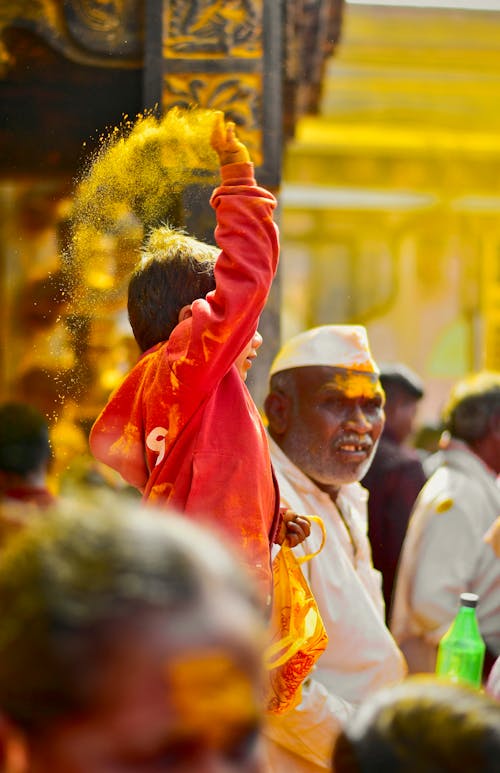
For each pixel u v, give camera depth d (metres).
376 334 16.72
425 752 1.10
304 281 16.70
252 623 0.80
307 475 3.59
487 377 4.76
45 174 4.66
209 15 4.12
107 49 4.20
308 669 2.64
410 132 16.48
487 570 4.35
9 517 3.30
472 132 16.47
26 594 0.78
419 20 15.23
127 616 0.76
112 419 2.52
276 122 4.11
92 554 0.79
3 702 0.78
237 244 2.34
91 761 0.77
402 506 4.92
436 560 4.30
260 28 4.12
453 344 16.73
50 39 4.20
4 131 4.54
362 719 1.16
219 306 2.33
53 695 0.76
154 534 0.81
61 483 4.69
